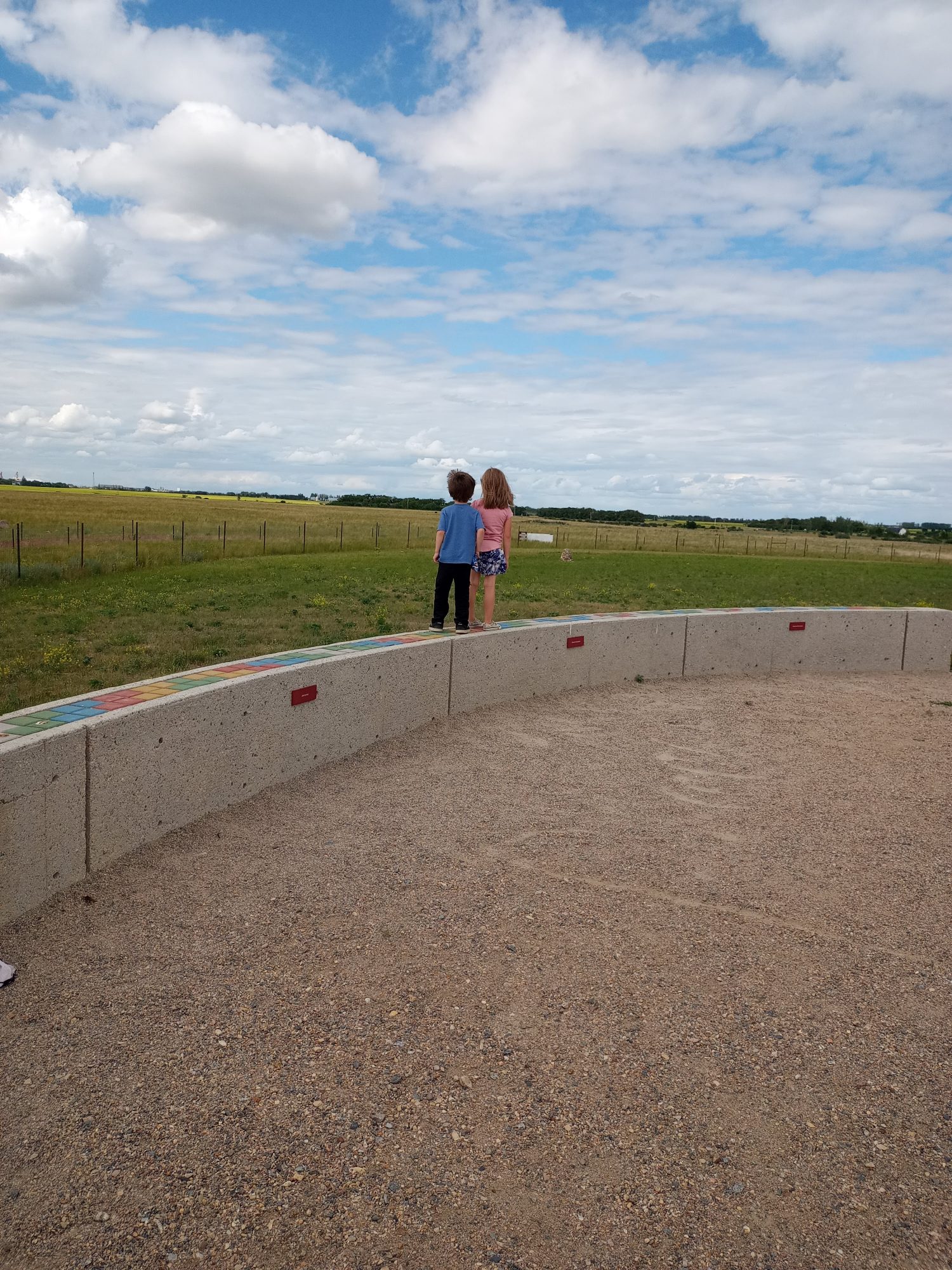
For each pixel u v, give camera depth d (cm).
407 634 774
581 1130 250
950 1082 278
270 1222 215
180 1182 228
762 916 393
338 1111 255
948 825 521
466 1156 239
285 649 994
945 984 338
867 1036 302
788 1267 206
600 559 3938
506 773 600
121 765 427
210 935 360
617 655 927
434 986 324
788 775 618
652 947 361
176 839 461
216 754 499
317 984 324
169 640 1042
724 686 949
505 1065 279
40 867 379
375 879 419
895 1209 225
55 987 317
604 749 672
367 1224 215
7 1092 260
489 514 862
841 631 1090
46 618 1230
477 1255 207
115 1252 205
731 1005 319
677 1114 259
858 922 390
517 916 385
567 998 319
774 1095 269
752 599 2217
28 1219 214
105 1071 271
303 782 565
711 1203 225
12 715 421
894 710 851
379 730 663
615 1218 220
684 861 455
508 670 809
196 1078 268
